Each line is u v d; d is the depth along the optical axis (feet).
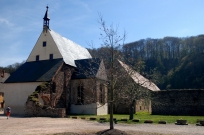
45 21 130.82
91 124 65.10
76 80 119.85
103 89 51.24
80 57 143.74
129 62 53.67
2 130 51.31
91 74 58.80
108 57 48.26
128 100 51.06
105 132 44.32
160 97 119.75
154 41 327.67
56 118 83.56
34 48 130.82
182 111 113.50
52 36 127.13
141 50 318.65
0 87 198.29
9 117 88.74
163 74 287.07
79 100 117.60
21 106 111.24
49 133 45.96
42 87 100.63
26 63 129.90
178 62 304.09
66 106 115.24
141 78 71.97
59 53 122.21
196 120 73.26
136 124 65.92
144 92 73.56
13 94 114.73
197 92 111.65
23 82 112.37
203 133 47.60
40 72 114.83
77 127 57.31
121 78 46.98
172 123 67.92
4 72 212.84
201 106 109.70
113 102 47.19
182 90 115.24
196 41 304.09
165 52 325.42
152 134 44.73
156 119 77.10
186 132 48.98
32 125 61.62
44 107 91.40
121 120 74.79
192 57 274.77
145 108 147.23
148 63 302.45
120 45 48.60
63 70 115.96
